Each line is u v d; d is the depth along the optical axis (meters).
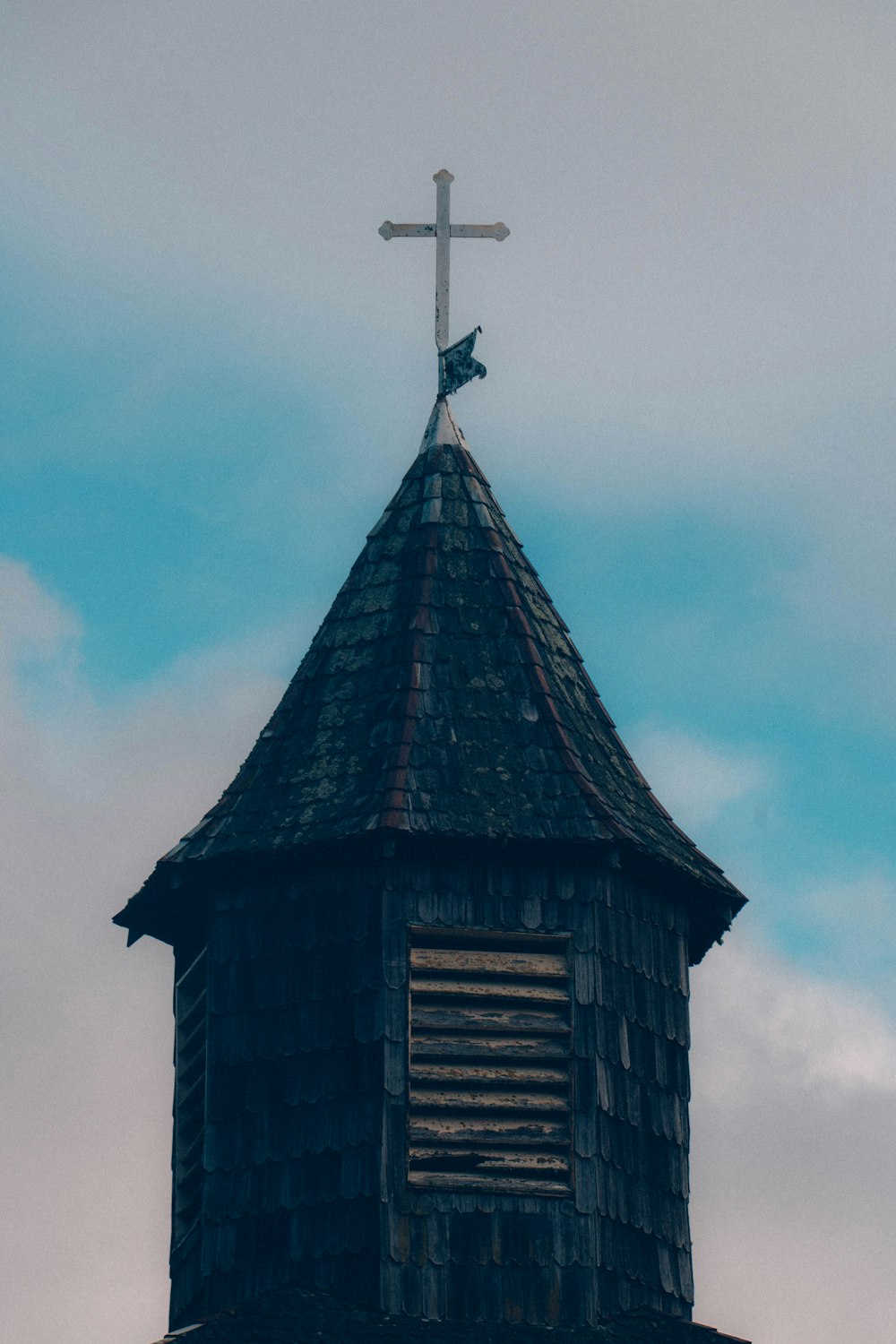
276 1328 32.47
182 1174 35.38
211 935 35.03
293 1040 34.31
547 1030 34.25
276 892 34.88
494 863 34.59
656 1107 34.72
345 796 34.94
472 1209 33.56
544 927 34.53
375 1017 34.00
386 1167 33.53
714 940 36.69
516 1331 33.06
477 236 38.22
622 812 35.34
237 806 35.44
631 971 34.97
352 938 34.38
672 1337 33.19
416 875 34.44
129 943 36.91
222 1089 34.47
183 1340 32.25
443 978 34.25
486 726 35.41
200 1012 35.72
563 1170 33.84
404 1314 33.12
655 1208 34.38
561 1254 33.56
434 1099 33.84
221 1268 33.88
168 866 35.19
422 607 36.28
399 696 35.53
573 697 36.31
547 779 35.06
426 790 34.69
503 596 36.50
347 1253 33.41
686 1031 35.38
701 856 36.28
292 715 36.06
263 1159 34.06
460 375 38.00
